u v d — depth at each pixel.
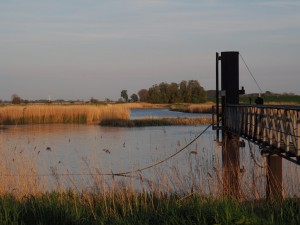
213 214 7.62
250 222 7.18
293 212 8.07
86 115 44.78
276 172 10.49
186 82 114.25
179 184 11.87
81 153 22.39
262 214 8.23
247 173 11.87
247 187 10.59
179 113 72.00
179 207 8.72
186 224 7.48
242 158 13.65
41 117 43.91
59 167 17.56
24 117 43.22
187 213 8.09
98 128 38.78
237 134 12.91
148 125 42.56
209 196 9.54
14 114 42.94
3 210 8.84
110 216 9.05
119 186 11.64
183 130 36.97
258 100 14.53
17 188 10.94
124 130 37.09
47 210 8.96
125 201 10.02
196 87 112.81
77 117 44.59
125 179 14.70
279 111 9.08
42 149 23.14
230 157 13.52
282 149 8.98
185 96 112.75
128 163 19.00
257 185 10.92
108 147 25.31
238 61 14.88
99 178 13.09
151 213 8.79
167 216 8.13
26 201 9.91
